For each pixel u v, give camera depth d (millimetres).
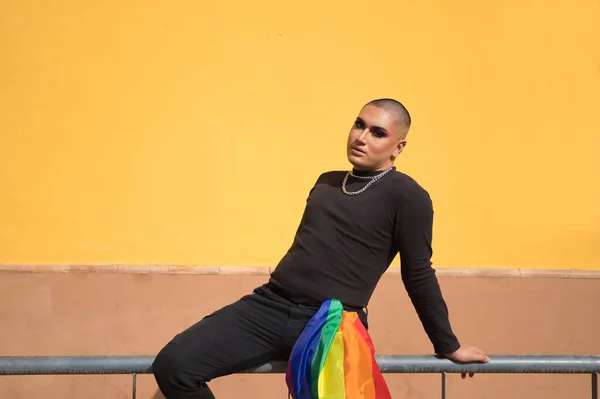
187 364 2355
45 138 4160
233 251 4211
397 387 4234
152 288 4137
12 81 4156
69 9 4188
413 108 4301
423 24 4324
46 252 4125
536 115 4352
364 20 4301
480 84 4336
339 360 2297
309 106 4270
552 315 4277
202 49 4234
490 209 4309
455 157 4309
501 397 4266
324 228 2473
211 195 4219
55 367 2471
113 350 4102
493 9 4359
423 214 2406
